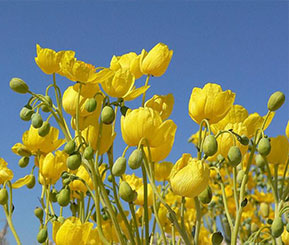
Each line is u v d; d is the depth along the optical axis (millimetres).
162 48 572
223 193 551
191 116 558
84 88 546
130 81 547
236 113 597
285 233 629
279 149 574
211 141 494
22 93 558
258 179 1164
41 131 557
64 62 526
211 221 1117
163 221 688
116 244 659
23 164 621
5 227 866
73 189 621
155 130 499
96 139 532
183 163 505
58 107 562
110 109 517
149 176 515
